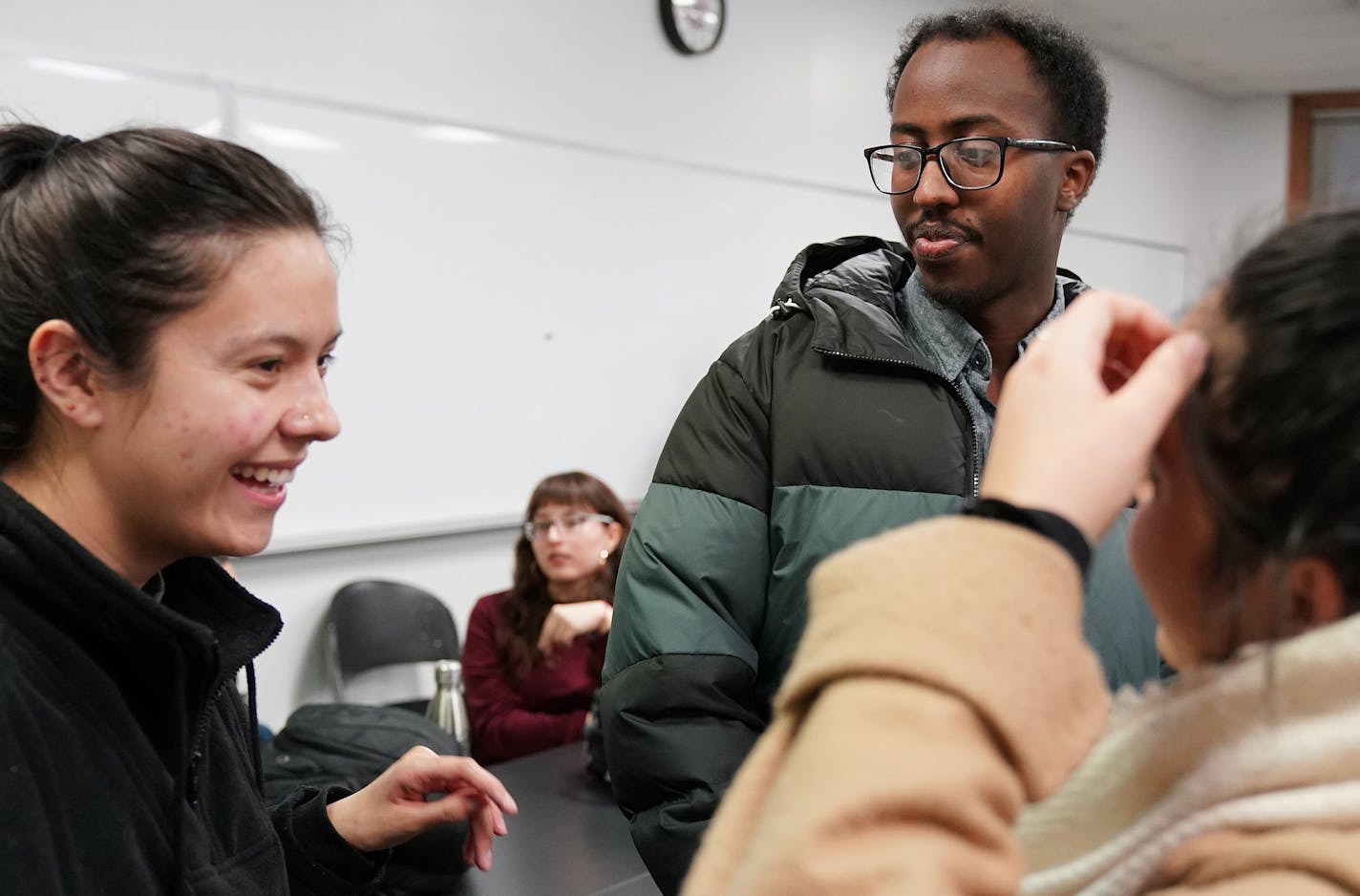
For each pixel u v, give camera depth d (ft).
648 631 3.74
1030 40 3.84
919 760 1.37
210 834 2.85
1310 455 1.45
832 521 3.66
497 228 11.62
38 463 2.51
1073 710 1.49
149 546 2.60
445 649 10.85
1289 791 1.50
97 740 2.46
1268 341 1.50
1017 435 1.62
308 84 10.21
